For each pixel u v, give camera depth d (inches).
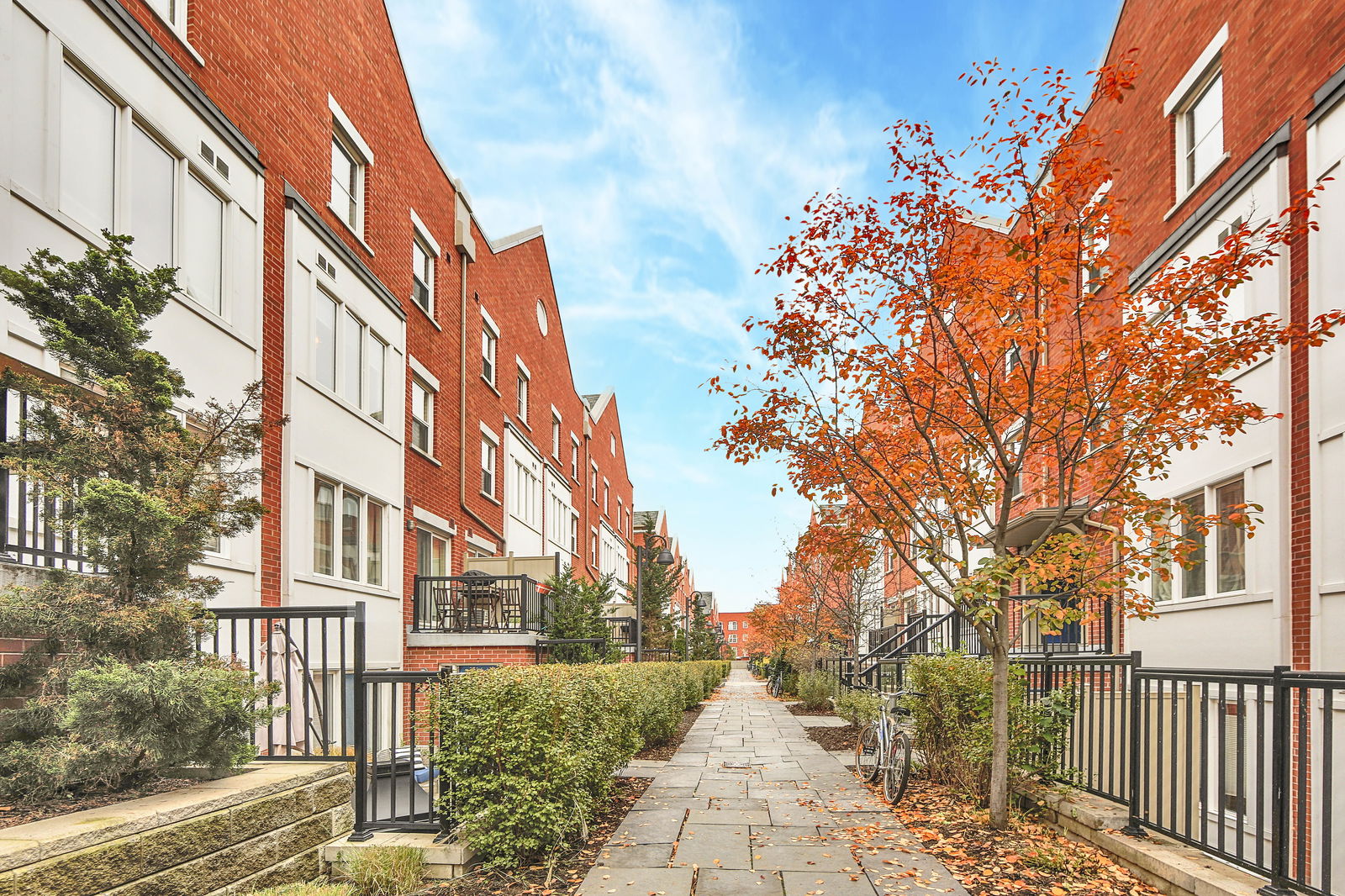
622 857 230.7
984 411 269.0
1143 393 238.4
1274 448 362.0
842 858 227.1
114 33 296.4
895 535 313.4
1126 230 242.7
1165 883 186.1
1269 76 372.2
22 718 176.9
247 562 368.5
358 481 494.3
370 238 529.0
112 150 298.0
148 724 176.4
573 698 248.2
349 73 503.8
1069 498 258.7
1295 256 353.4
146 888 157.0
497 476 816.3
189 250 343.6
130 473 195.8
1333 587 325.1
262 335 393.1
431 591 588.1
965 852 226.7
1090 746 251.4
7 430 211.5
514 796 217.8
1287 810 165.8
